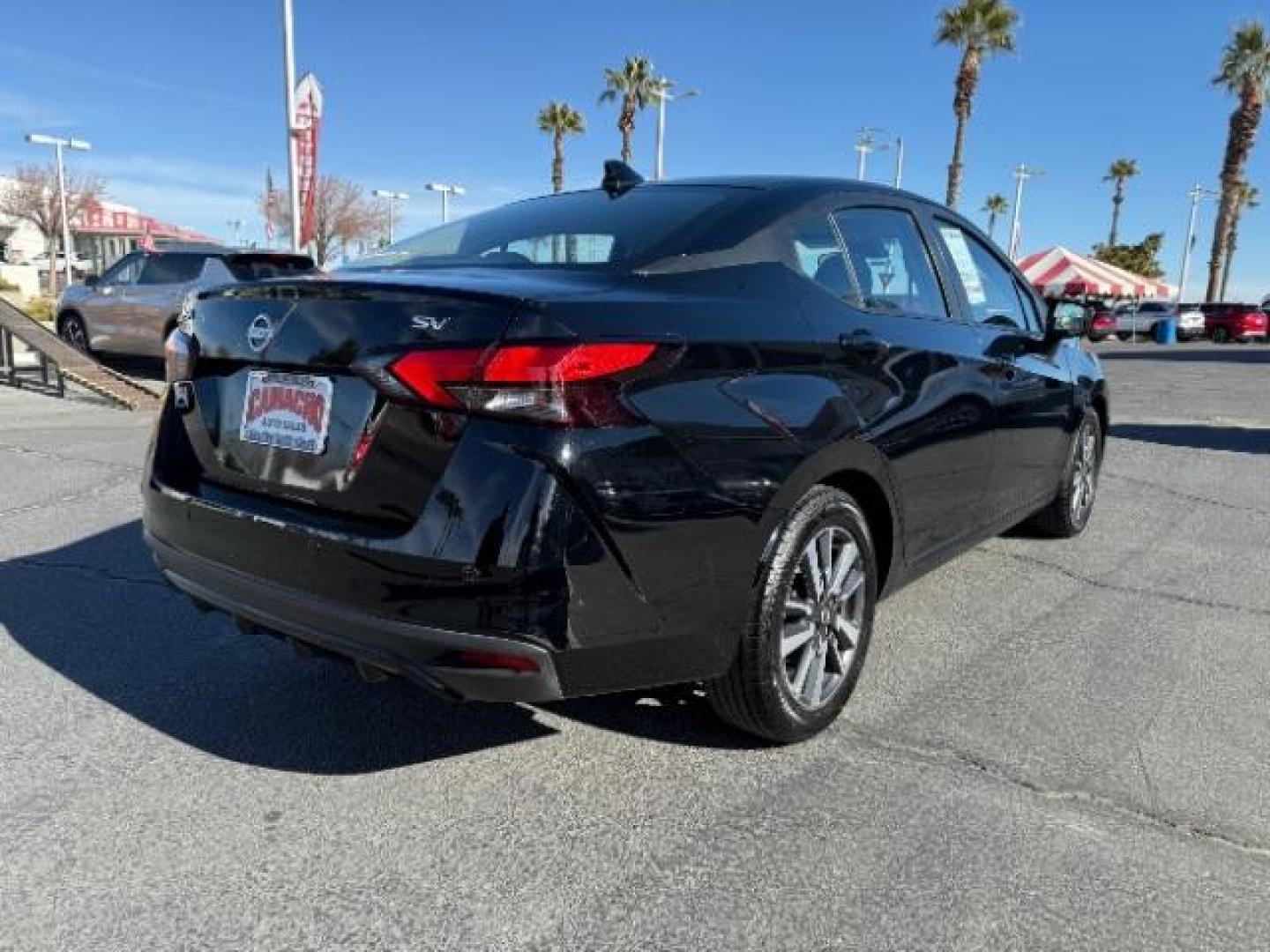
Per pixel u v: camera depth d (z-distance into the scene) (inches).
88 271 2177.7
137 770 111.0
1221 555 205.5
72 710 125.5
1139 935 85.4
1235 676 141.6
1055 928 86.1
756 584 107.0
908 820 102.6
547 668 91.8
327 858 95.0
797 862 95.2
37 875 91.6
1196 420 448.8
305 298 103.3
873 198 145.6
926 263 152.8
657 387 97.0
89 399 450.3
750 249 118.6
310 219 722.2
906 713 127.9
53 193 1902.1
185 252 520.1
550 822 101.8
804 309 119.0
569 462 90.4
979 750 117.9
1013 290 187.2
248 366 109.7
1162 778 111.9
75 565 185.9
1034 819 103.1
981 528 162.1
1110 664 145.3
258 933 84.4
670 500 96.4
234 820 101.3
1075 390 198.1
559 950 82.9
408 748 117.0
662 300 104.3
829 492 115.2
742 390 104.8
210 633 152.6
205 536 109.3
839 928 85.9
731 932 85.4
